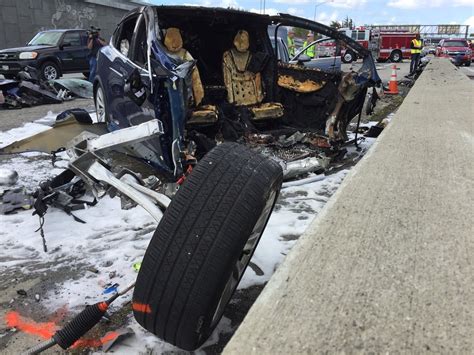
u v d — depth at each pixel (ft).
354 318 6.00
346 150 18.26
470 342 5.57
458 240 8.28
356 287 6.72
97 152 9.97
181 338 6.40
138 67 14.35
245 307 8.54
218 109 16.37
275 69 18.97
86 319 6.92
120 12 81.97
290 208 13.30
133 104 14.51
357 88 16.90
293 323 5.88
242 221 6.48
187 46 17.65
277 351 5.37
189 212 6.51
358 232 8.54
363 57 17.74
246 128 16.83
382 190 10.89
